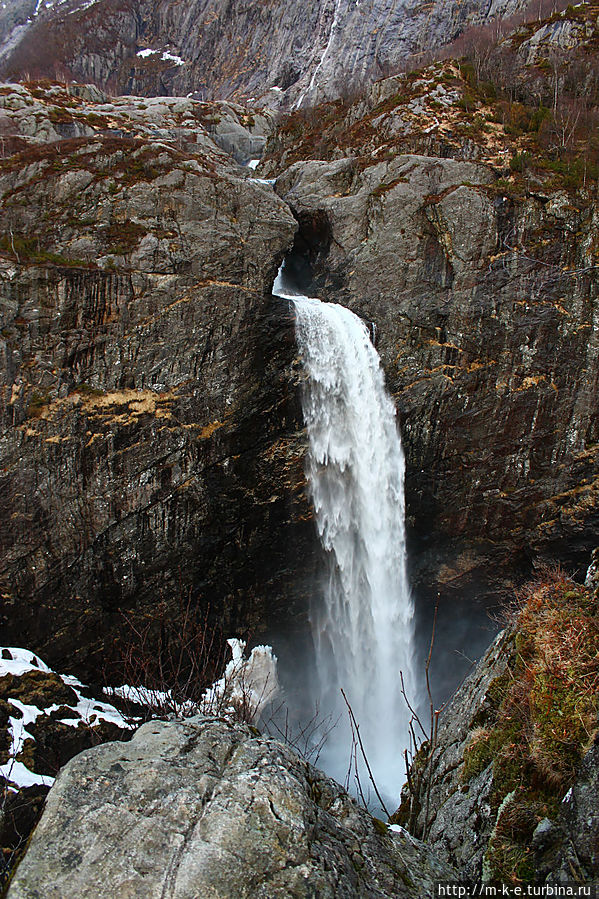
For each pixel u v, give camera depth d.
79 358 15.68
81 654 16.50
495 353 21.22
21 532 15.07
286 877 3.67
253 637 20.78
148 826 3.88
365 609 21.52
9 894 3.53
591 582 8.34
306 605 21.36
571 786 5.36
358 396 20.81
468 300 20.91
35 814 10.84
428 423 21.56
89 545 16.17
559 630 6.95
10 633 15.27
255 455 19.16
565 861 4.71
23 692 13.56
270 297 19.06
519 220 20.83
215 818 3.92
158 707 14.65
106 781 4.21
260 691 19.70
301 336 19.25
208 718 5.12
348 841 4.41
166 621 18.03
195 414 17.55
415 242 21.27
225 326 17.77
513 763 6.12
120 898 3.49
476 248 20.69
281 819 4.00
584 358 21.55
